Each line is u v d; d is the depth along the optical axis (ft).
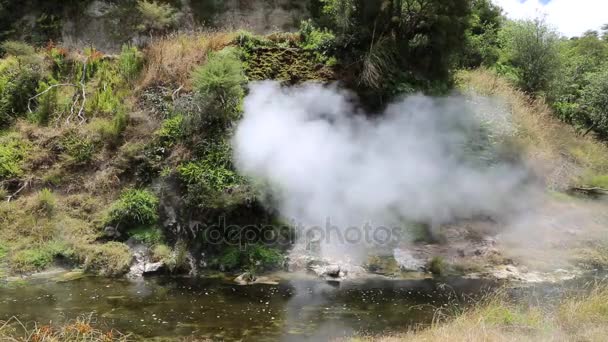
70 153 27.73
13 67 32.27
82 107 30.04
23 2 42.93
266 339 16.01
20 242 23.43
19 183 26.58
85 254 22.94
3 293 19.60
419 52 32.63
